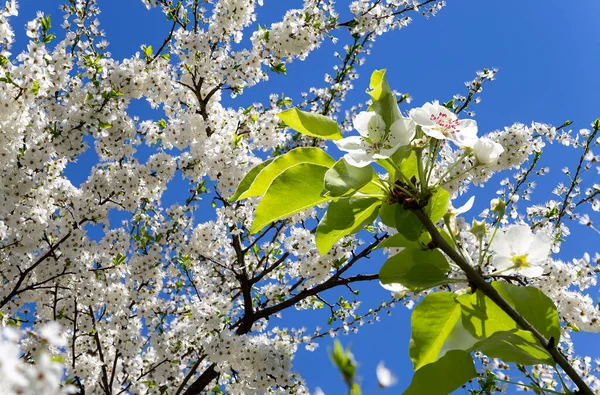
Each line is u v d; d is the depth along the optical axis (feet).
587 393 4.81
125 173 23.18
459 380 5.01
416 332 5.63
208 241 25.16
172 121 25.22
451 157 10.31
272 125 24.72
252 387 21.61
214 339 21.65
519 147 19.21
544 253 5.34
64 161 22.63
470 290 5.71
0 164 20.07
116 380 24.76
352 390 2.30
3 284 23.38
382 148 5.30
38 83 18.19
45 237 23.71
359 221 5.92
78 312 24.64
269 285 27.27
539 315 5.54
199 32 23.57
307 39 24.17
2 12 17.42
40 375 2.86
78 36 23.15
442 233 5.79
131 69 22.08
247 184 6.32
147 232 25.04
